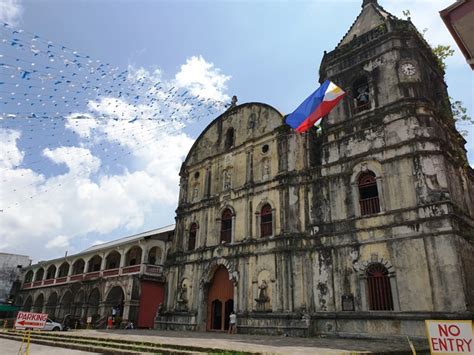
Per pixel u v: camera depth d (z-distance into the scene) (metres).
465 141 24.73
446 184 18.88
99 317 39.19
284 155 26.92
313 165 25.56
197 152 35.72
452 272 17.20
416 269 18.36
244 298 25.67
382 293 19.50
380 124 22.16
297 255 23.56
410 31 23.12
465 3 8.28
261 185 27.69
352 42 25.42
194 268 30.64
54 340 22.00
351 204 22.02
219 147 33.28
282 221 25.16
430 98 22.67
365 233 20.83
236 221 28.69
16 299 57.50
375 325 19.03
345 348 14.33
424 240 18.48
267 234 26.30
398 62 22.53
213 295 28.86
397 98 21.94
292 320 22.22
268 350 13.42
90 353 16.62
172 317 30.70
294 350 13.44
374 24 25.64
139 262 42.94
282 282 23.70
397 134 21.22
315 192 24.08
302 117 22.00
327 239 22.45
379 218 20.52
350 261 21.03
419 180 19.56
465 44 8.91
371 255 20.23
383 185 20.88
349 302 20.27
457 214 19.02
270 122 29.12
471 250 19.11
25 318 14.44
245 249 26.91
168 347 16.16
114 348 16.94
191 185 34.88
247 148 29.97
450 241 17.67
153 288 38.00
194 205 33.38
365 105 23.78
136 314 36.25
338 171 23.31
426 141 20.05
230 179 30.91
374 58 23.88
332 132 24.33
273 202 26.36
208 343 16.62
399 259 19.08
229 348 14.26
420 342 16.84
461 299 16.62
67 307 47.53
